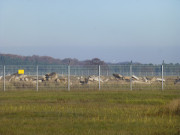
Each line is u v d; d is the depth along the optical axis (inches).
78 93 1414.9
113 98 1227.2
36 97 1248.8
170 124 681.0
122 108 930.7
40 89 1603.1
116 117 771.4
